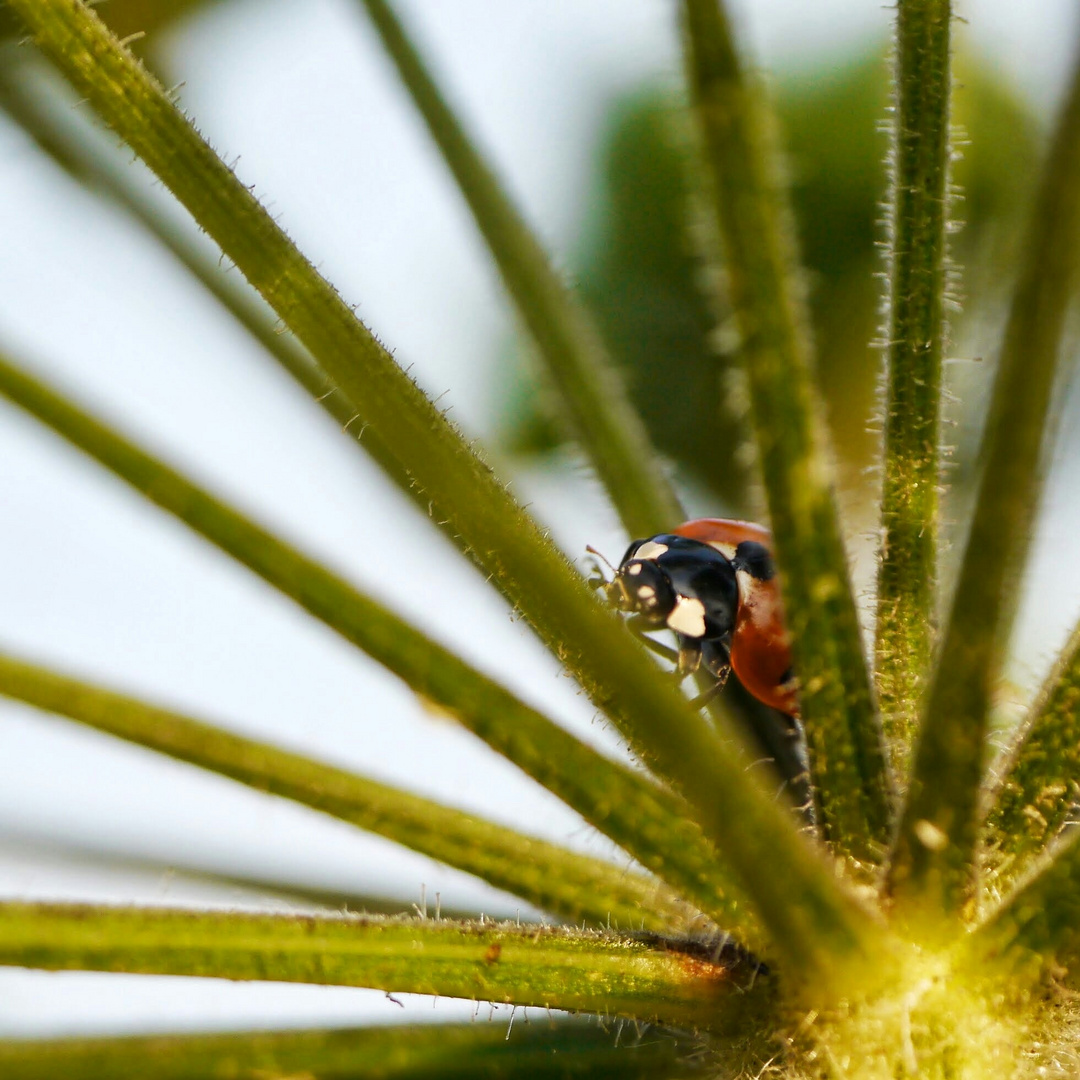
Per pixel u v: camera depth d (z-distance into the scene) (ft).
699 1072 0.52
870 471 0.54
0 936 0.50
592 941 0.52
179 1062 0.51
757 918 0.51
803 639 0.52
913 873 0.51
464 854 0.52
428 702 0.51
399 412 0.51
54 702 0.50
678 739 0.50
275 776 0.51
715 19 0.51
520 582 0.50
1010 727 0.53
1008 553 0.50
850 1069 0.51
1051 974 0.51
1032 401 0.49
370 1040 0.52
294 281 0.51
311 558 0.50
